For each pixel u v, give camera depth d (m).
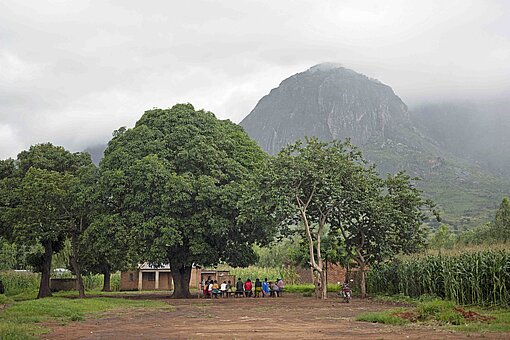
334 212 38.09
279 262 84.81
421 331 15.44
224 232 36.81
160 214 36.00
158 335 15.69
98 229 36.12
